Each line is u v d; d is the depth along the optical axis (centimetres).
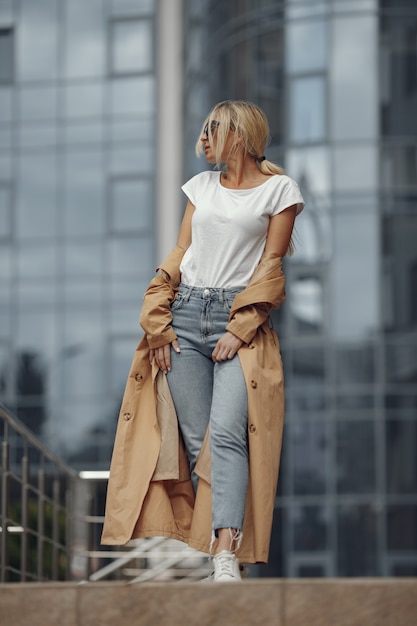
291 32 2248
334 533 2122
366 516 2116
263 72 2277
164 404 542
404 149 2177
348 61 2208
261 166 562
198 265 546
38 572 811
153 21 3100
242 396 526
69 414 2956
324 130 2205
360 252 2172
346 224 2181
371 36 2206
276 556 2127
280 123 2236
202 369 544
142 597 403
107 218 3034
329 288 2175
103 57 3109
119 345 2981
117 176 3044
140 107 3066
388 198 2172
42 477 830
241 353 533
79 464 2925
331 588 395
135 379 548
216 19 2423
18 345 3009
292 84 2238
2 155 3102
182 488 545
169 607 402
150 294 549
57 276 3027
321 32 2228
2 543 713
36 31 3153
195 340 543
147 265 2998
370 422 2141
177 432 540
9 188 3084
